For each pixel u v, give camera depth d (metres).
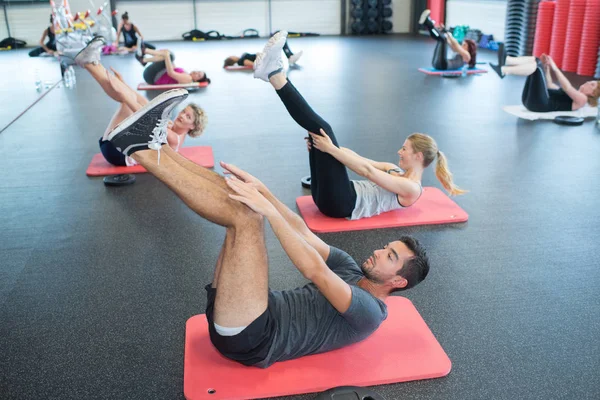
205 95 7.27
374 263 2.01
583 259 2.97
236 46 12.13
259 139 5.24
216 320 1.86
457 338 2.32
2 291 2.68
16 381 2.07
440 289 2.69
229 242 1.83
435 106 6.54
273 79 2.69
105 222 3.44
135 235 3.26
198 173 1.79
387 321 2.31
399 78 8.35
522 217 3.48
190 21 13.50
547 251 3.05
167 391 2.01
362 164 3.12
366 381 1.98
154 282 2.75
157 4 13.20
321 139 2.96
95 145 5.04
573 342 2.29
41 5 9.05
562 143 5.02
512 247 3.10
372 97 7.04
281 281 2.75
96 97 7.13
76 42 7.84
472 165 4.45
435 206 3.57
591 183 4.04
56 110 6.47
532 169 4.35
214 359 2.08
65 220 3.47
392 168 3.44
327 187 3.18
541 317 2.47
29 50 8.95
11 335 2.35
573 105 5.96
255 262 1.80
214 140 5.21
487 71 8.83
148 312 2.50
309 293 2.08
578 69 8.28
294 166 4.45
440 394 1.98
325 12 14.19
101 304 2.57
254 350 1.93
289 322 2.01
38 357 2.21
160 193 3.88
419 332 2.24
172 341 2.30
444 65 8.77
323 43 12.60
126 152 1.74
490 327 2.39
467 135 5.31
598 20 7.85
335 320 2.04
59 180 4.16
